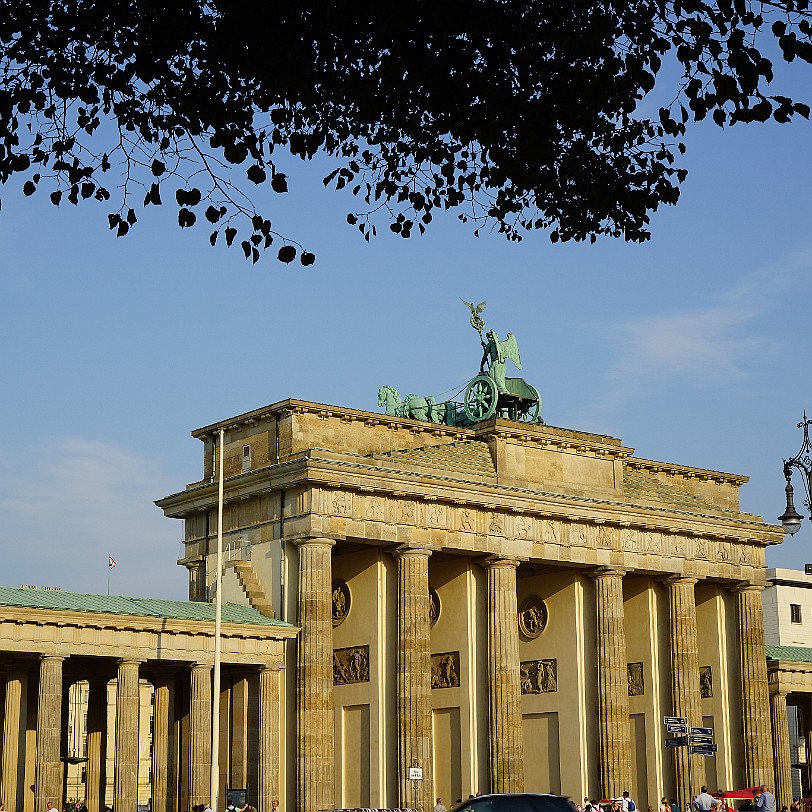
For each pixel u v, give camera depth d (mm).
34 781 101312
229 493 116812
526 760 131000
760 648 138375
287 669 109188
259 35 32250
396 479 114000
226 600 114875
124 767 97938
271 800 104688
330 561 111062
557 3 33531
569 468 127562
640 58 33500
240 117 34000
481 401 128750
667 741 103562
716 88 31828
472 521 119188
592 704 126812
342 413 118500
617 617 127062
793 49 30797
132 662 99750
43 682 95562
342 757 117125
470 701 120125
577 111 34531
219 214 33438
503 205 37969
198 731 102312
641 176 37781
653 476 140250
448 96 33875
